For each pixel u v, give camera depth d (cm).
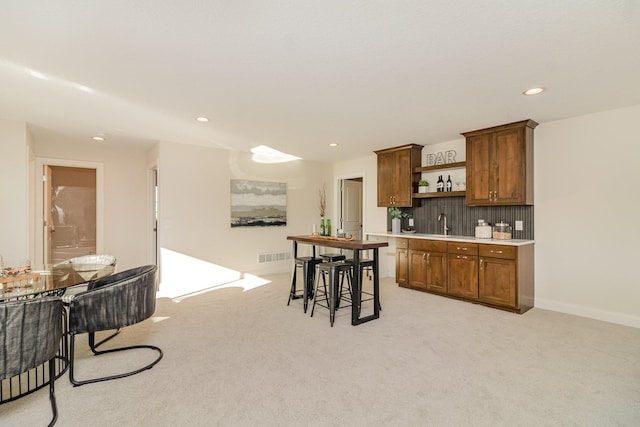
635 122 331
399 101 317
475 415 186
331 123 392
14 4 165
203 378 227
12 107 329
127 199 554
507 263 374
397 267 506
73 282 233
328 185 688
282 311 381
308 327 327
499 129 402
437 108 338
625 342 289
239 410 190
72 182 617
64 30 190
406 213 557
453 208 492
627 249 336
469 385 218
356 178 719
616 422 179
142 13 175
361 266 347
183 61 231
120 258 547
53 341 187
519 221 415
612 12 175
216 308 393
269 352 269
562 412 188
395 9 173
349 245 340
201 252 519
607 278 347
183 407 193
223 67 242
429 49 217
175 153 496
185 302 419
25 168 380
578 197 367
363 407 193
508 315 364
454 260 426
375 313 355
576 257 368
